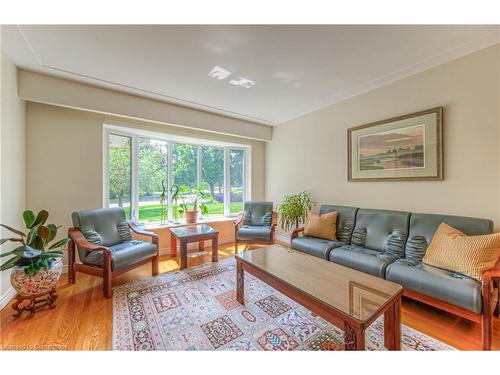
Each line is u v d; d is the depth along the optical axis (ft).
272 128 14.65
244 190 15.42
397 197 8.43
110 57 6.63
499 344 4.76
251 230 11.34
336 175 10.66
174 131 11.82
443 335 5.09
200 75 7.76
